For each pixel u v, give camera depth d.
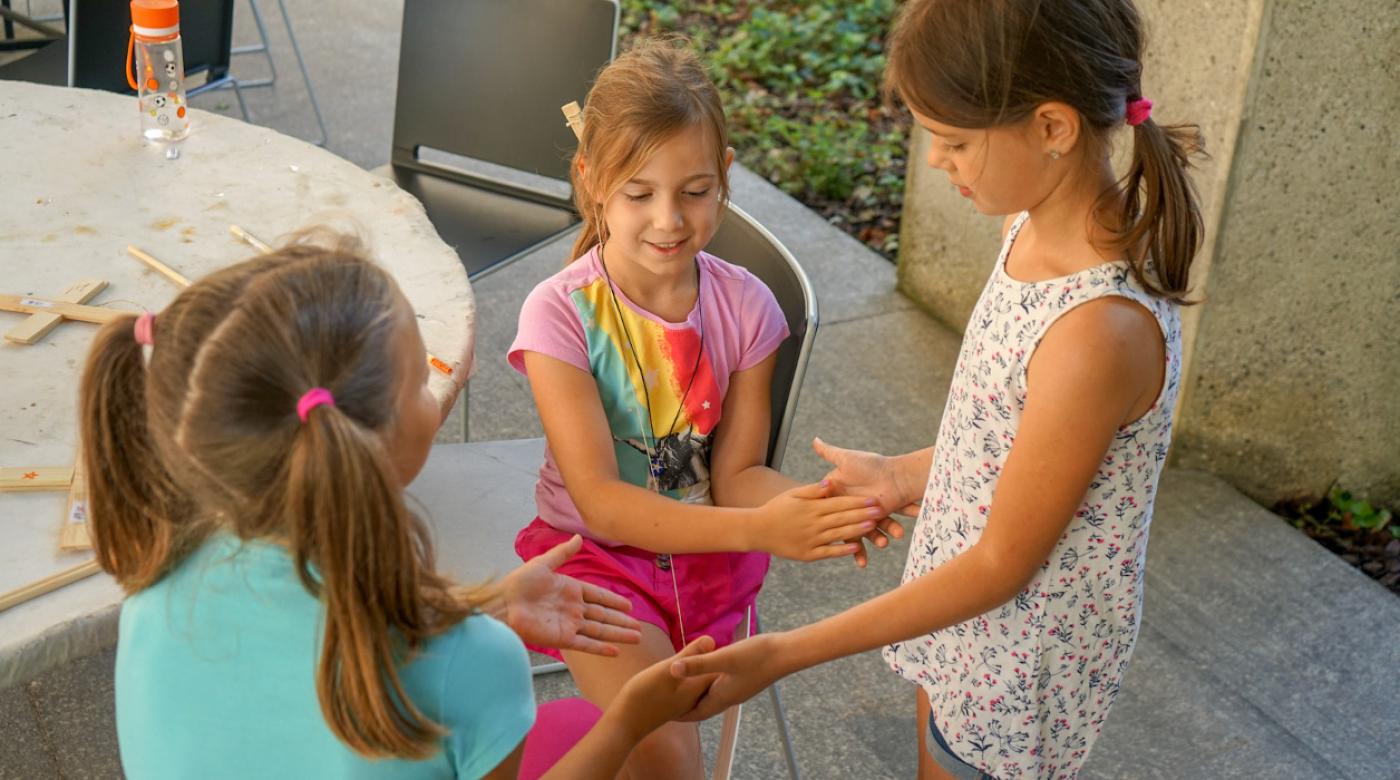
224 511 0.96
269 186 2.05
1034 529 1.31
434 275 1.84
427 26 2.81
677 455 1.72
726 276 1.74
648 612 1.63
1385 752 2.27
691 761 1.53
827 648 1.38
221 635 1.00
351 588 0.90
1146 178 1.27
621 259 1.68
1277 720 2.33
